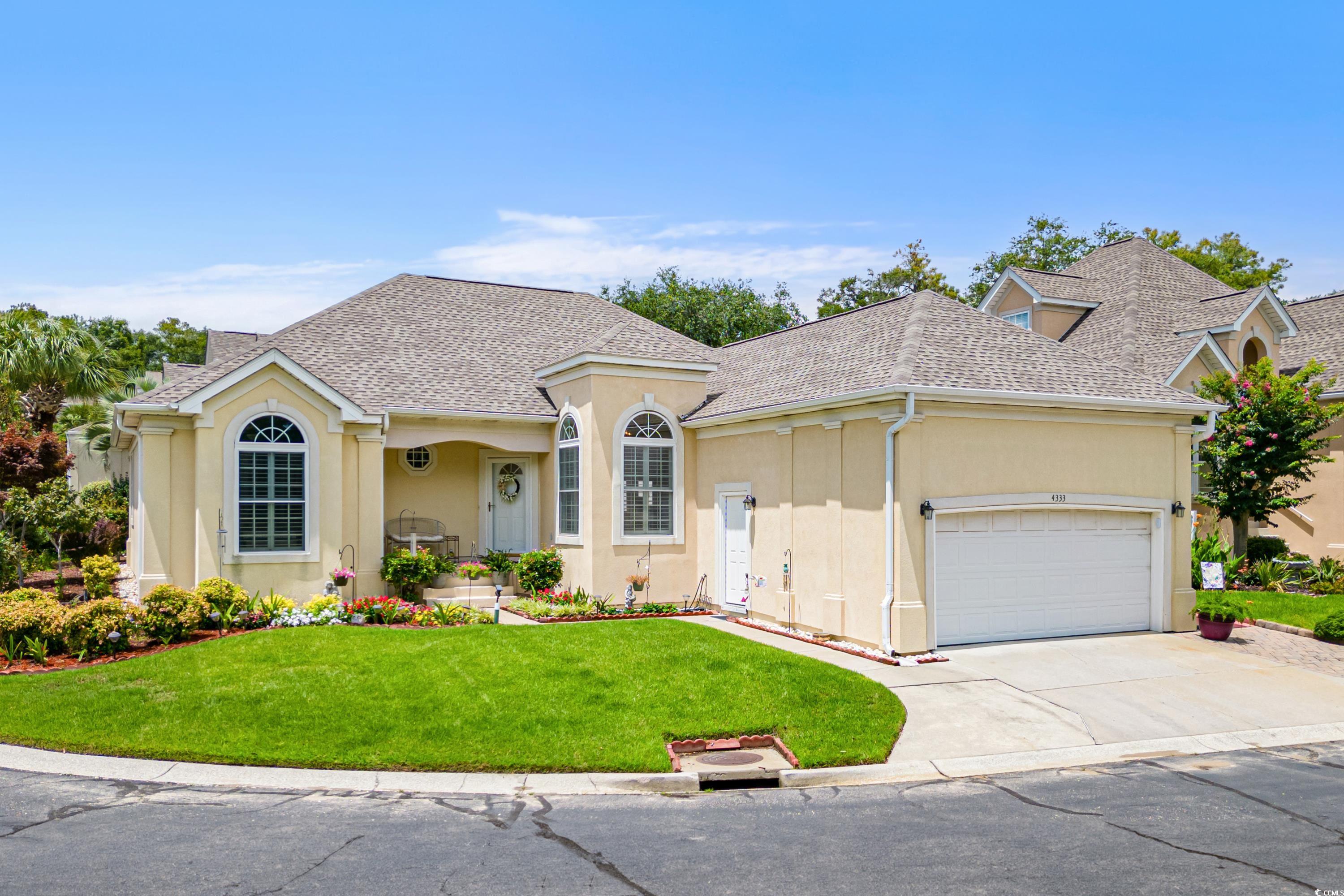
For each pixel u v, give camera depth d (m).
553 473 20.78
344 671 12.26
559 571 19.77
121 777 9.21
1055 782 9.45
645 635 14.43
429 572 18.66
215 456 16.80
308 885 6.71
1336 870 7.04
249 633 14.70
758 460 17.89
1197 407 16.36
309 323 21.73
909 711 11.57
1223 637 15.60
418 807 8.52
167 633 14.35
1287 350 26.20
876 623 14.68
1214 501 20.77
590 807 8.61
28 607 13.49
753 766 9.78
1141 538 16.58
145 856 7.25
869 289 49.22
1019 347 16.84
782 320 48.19
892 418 14.34
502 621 17.52
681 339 21.14
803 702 11.45
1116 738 10.82
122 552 29.41
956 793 9.09
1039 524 15.74
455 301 24.69
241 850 7.41
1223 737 10.98
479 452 21.75
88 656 13.51
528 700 11.25
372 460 18.45
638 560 19.27
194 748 9.82
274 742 9.98
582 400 19.36
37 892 6.54
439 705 11.04
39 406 32.31
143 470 16.94
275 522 17.20
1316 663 14.08
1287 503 20.14
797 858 7.31
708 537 19.52
